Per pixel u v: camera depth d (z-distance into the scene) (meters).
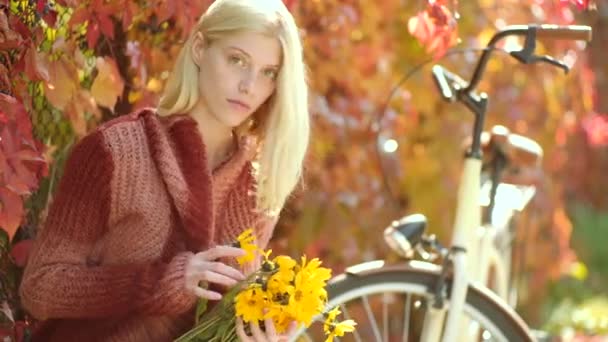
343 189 6.79
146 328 3.89
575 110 8.10
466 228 5.19
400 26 7.08
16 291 4.57
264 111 4.08
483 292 5.18
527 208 7.77
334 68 6.65
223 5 3.90
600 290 11.35
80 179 3.83
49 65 4.33
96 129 3.87
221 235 4.05
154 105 4.98
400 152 7.12
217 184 4.00
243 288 3.77
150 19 5.00
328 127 6.70
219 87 3.88
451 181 7.29
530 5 7.32
